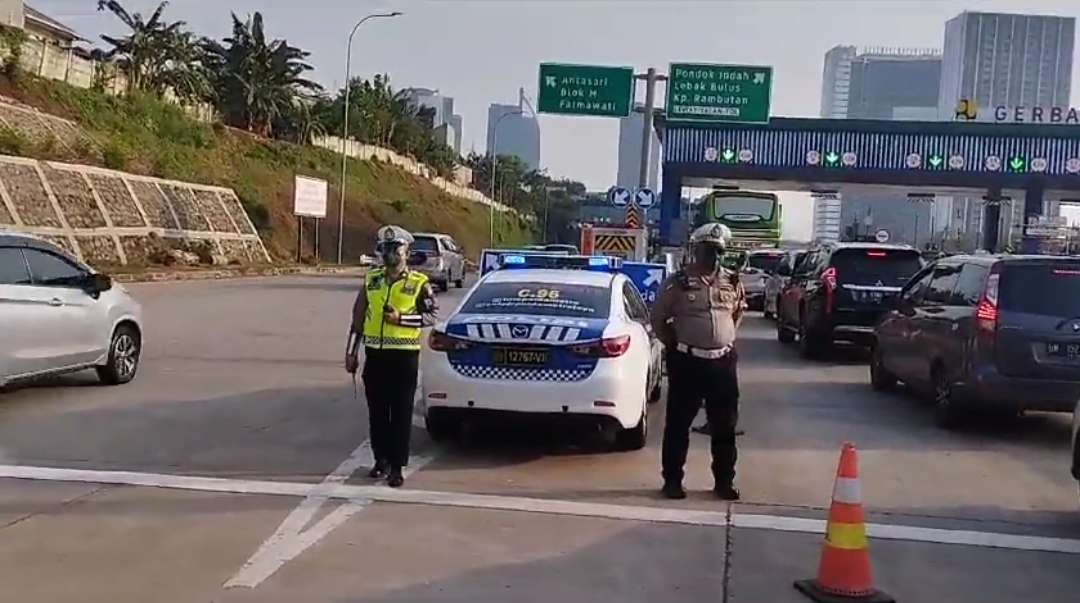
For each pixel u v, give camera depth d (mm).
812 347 17250
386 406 8172
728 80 32719
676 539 6805
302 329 19906
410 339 8094
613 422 8992
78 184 38000
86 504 7258
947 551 6770
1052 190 44625
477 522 7074
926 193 48000
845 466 5871
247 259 48344
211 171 54000
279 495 7637
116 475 8094
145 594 5543
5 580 5711
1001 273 10570
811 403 12695
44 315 11094
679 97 32875
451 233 80000
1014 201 56156
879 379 13742
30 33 48938
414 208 75938
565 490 8039
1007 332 10367
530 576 6004
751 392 13477
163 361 14836
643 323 10594
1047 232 40812
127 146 47250
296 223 58625
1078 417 7809
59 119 43344
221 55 67375
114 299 12430
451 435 9742
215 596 5543
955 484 8641
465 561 6234
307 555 6266
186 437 9617
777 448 9906
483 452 9320
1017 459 9703
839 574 5781
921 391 12008
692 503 7742
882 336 13539
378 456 8258
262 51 67750
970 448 10156
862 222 81062
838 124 38969
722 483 7938
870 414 11977
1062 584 6191
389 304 8086
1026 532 7262
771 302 26125
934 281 12438
